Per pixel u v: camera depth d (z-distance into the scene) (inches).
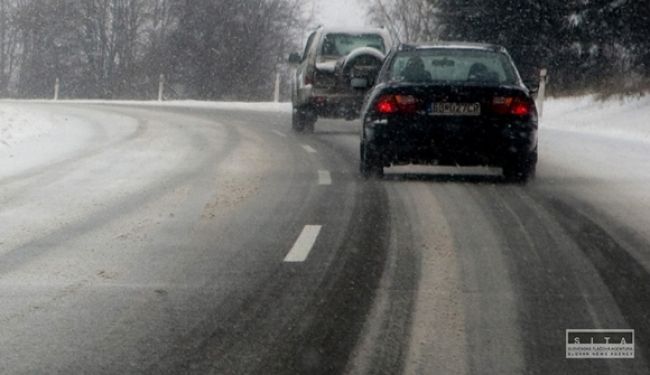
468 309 503.8
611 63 2881.4
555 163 1187.3
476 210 805.9
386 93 960.9
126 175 1011.3
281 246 659.4
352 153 1257.4
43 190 906.7
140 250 647.8
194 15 5118.1
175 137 1457.9
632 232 715.4
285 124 1828.2
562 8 2913.4
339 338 451.5
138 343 444.8
